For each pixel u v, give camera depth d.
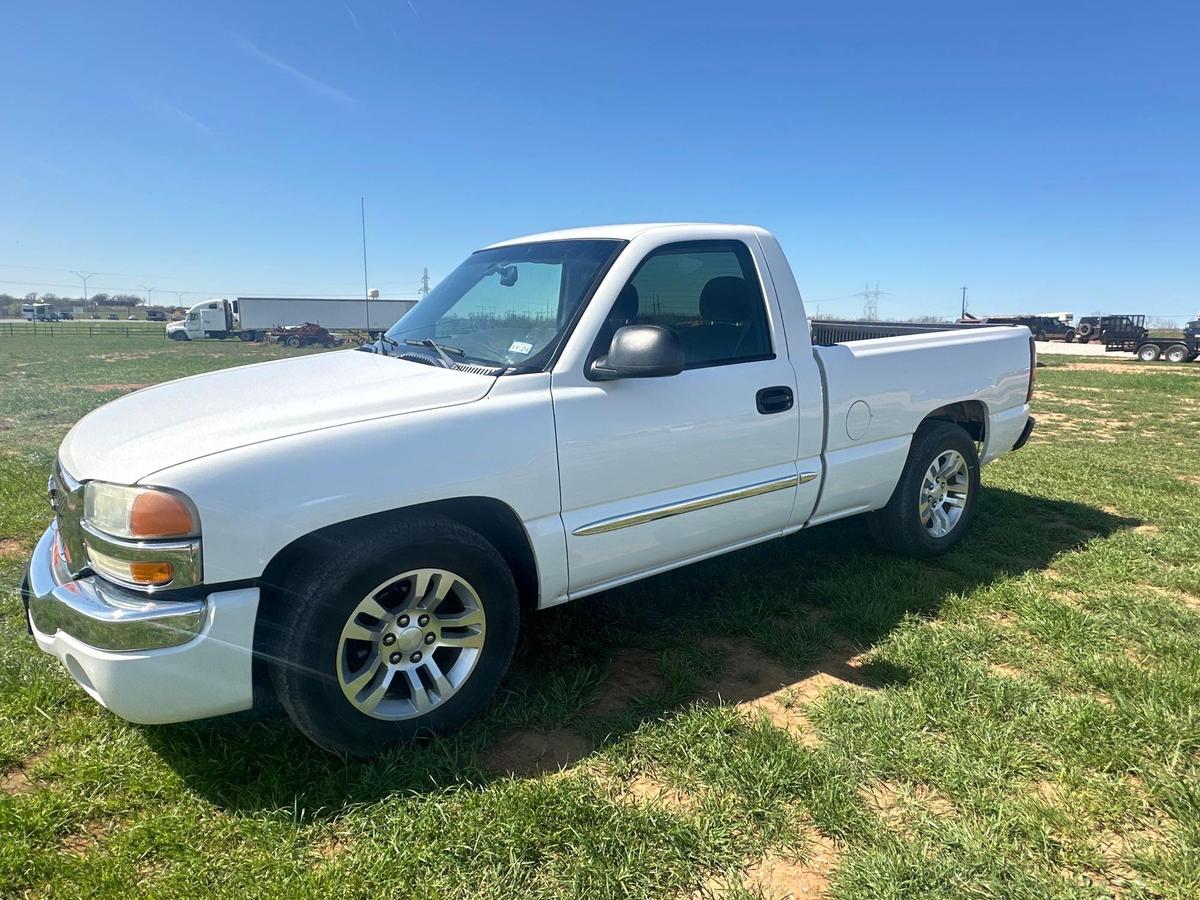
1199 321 35.28
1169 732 2.74
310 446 2.46
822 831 2.33
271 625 2.48
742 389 3.50
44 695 2.96
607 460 3.08
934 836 2.29
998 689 3.05
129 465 2.38
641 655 3.47
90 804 2.40
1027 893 2.07
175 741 2.70
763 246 3.80
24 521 5.14
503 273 3.66
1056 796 2.47
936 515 4.68
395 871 2.15
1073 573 4.47
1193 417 11.81
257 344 49.09
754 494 3.60
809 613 3.91
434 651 2.79
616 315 3.18
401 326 3.86
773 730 2.79
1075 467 7.43
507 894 2.09
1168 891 2.09
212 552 2.29
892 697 3.04
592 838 2.26
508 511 2.90
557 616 3.76
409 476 2.60
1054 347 42.94
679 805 2.44
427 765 2.58
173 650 2.28
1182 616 3.81
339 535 2.56
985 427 4.96
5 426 10.20
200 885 2.10
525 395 2.91
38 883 2.10
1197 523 5.43
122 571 2.32
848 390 3.97
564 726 2.90
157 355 33.47
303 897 2.05
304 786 2.50
